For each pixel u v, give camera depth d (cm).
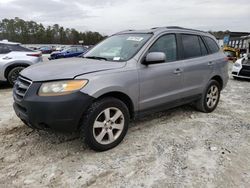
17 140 388
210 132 428
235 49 2120
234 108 586
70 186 279
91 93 320
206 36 534
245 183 285
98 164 321
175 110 543
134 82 369
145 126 447
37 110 309
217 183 284
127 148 363
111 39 465
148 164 322
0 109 552
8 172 304
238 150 364
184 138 401
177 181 287
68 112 310
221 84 561
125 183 284
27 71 358
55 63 377
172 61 437
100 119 343
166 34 436
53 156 340
